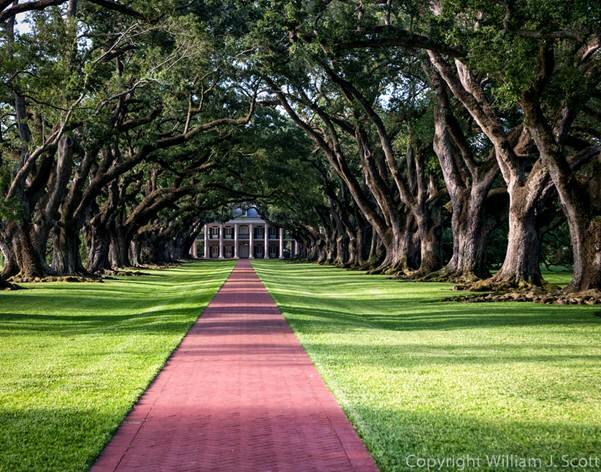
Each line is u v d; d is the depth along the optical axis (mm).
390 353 13977
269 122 53281
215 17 35719
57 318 22672
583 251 27312
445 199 53938
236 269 74500
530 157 31906
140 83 34844
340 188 79500
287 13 25500
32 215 44094
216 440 7613
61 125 34000
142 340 16141
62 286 39156
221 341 16016
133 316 23609
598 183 27719
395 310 25719
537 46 21328
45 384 10797
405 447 7215
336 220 85375
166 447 7387
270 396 9828
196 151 50625
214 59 35000
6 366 12648
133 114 47938
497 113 37469
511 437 7590
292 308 24875
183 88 37812
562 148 29688
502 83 23109
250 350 14484
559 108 28969
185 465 6789
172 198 61188
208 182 60000
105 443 7543
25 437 7738
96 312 25109
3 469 6660
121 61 40781
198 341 16062
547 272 73000
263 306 25828
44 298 30703
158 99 41188
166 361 13078
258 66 36531
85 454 7074
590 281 27125
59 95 32250
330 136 55719
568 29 20438
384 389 10133
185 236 132500
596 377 11125
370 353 13953
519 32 20641
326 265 92062
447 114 37125
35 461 6891
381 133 45875
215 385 10680
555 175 27141
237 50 35094
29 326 20078
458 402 9266
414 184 50875
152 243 89000
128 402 9359
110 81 34562
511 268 32094
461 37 21672
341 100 48562
